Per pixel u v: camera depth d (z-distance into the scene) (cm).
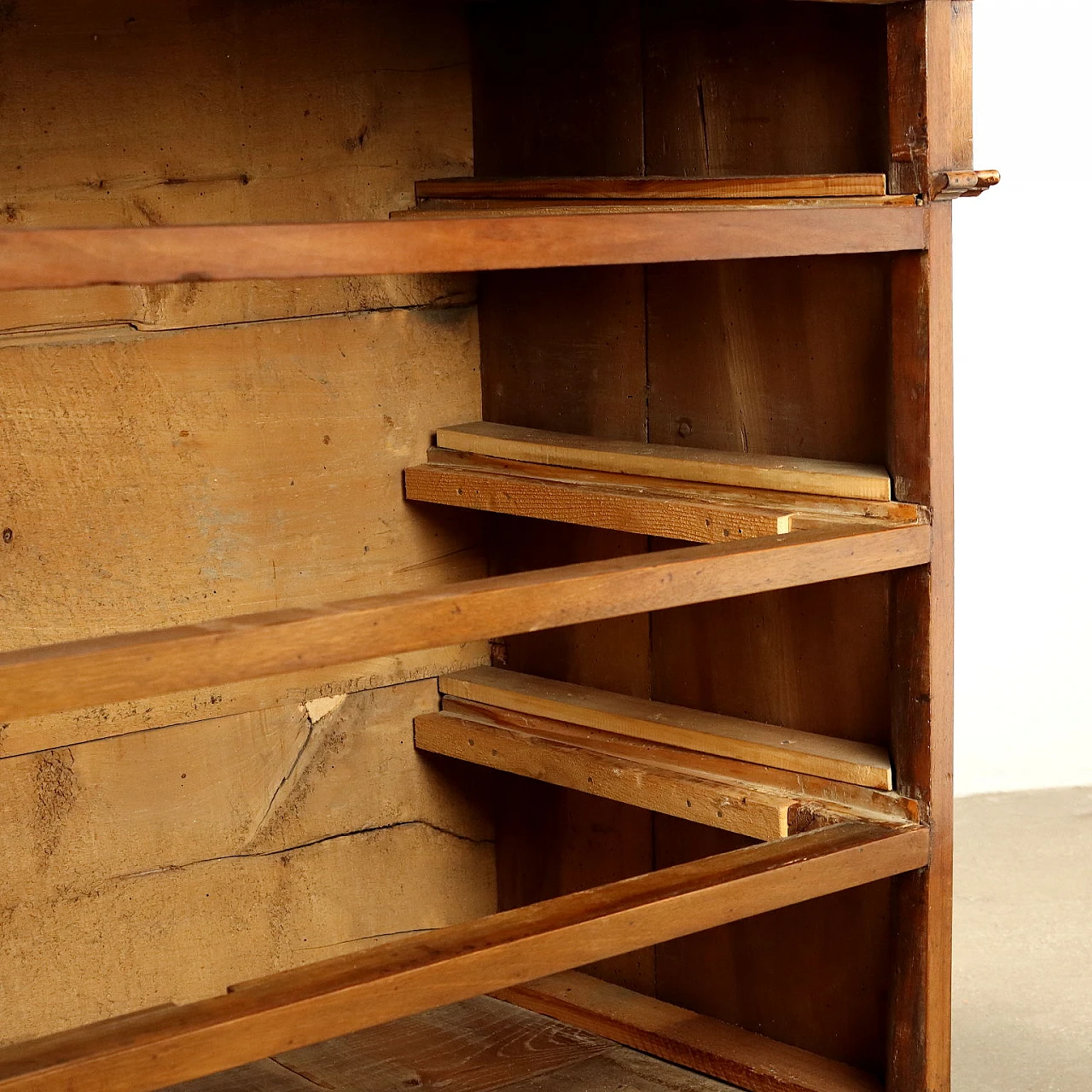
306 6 234
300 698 249
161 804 237
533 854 271
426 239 160
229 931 247
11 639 219
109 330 223
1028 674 405
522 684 259
